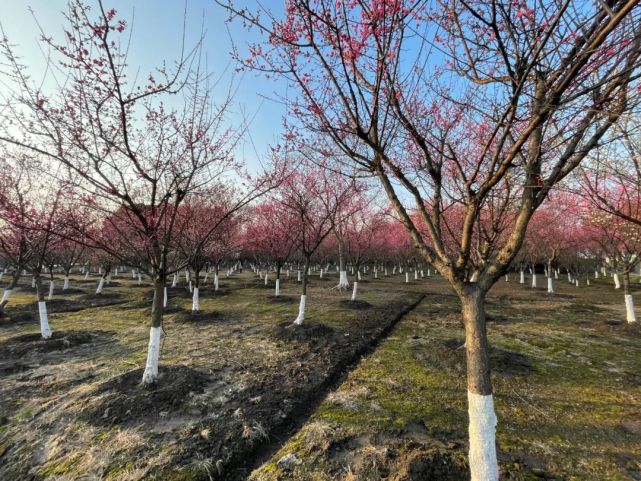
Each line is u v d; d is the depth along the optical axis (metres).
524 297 17.28
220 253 16.39
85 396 4.91
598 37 1.77
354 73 2.92
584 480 3.20
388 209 16.19
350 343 7.77
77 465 3.50
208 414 4.47
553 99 2.18
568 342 8.20
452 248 7.49
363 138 2.91
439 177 3.52
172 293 17.80
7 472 3.51
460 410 4.59
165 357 6.84
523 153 3.60
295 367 6.21
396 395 5.07
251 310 12.73
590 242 20.73
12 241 9.14
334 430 4.09
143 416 4.36
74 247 15.26
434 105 5.06
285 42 3.19
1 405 4.87
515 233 2.74
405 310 12.41
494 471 2.73
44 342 7.62
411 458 3.31
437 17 3.02
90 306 13.77
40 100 4.27
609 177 5.57
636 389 5.34
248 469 3.55
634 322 9.93
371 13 2.67
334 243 28.31
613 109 2.45
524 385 5.47
